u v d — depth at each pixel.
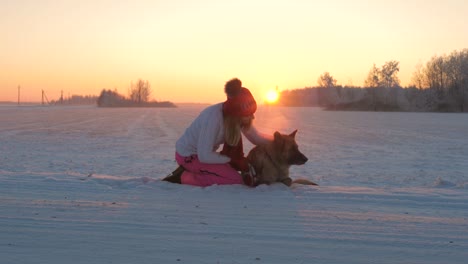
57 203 5.49
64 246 3.85
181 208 5.31
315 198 5.99
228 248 3.88
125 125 32.53
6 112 61.34
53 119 40.53
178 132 25.97
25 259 3.52
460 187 7.17
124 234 4.23
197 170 6.86
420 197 6.12
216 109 6.65
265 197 5.99
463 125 35.03
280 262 3.56
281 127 31.20
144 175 10.35
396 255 3.76
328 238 4.20
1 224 4.51
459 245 4.03
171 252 3.75
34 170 10.83
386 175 10.65
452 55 87.62
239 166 6.91
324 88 142.62
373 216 5.05
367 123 38.09
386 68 97.44
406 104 94.94
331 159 13.96
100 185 6.71
